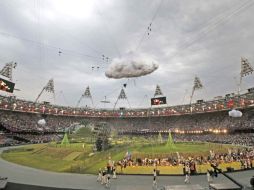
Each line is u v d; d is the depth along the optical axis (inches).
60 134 4089.6
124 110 4987.7
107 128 2278.5
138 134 4429.1
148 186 1072.8
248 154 1628.9
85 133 3036.4
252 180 620.7
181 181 1176.2
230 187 684.1
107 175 1093.1
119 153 1951.3
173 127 4365.2
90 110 4945.9
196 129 3996.1
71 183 1132.5
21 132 3646.7
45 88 4160.9
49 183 1127.6
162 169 1369.3
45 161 1839.3
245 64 2684.5
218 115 4023.1
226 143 3004.4
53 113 4525.1
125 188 1000.9
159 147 2196.1
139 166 1400.1
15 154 2236.7
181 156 1612.9
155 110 4778.5
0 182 1091.3
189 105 4335.6
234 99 3587.6
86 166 1545.3
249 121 3299.7
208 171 1140.5
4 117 3779.5
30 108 4178.2
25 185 1080.8
